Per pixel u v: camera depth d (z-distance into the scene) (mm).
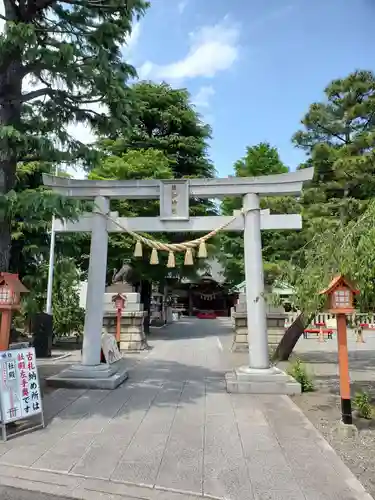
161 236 18703
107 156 20484
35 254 12578
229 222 9258
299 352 14797
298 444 5375
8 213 6281
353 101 14500
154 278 20297
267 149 26703
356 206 12828
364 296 5977
